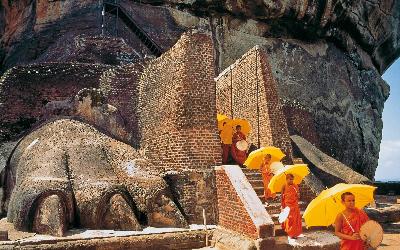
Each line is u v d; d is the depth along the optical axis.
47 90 13.56
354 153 27.25
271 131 10.82
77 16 21.42
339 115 27.11
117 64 16.50
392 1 30.55
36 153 9.91
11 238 7.49
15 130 12.97
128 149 10.45
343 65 28.81
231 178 8.62
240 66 12.63
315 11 26.12
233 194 8.45
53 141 10.20
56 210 8.09
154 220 8.95
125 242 7.80
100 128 12.46
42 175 8.84
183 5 24.22
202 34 10.64
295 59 26.39
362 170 28.17
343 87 28.11
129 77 13.76
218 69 24.31
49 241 7.39
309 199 10.11
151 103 11.80
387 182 21.52
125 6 22.17
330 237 8.19
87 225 8.55
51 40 21.34
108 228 8.54
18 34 22.98
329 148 25.48
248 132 12.00
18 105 13.18
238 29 25.55
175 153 9.91
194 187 9.40
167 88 10.75
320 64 27.23
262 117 11.25
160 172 10.09
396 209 12.40
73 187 8.88
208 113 10.22
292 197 7.93
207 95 10.32
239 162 11.32
